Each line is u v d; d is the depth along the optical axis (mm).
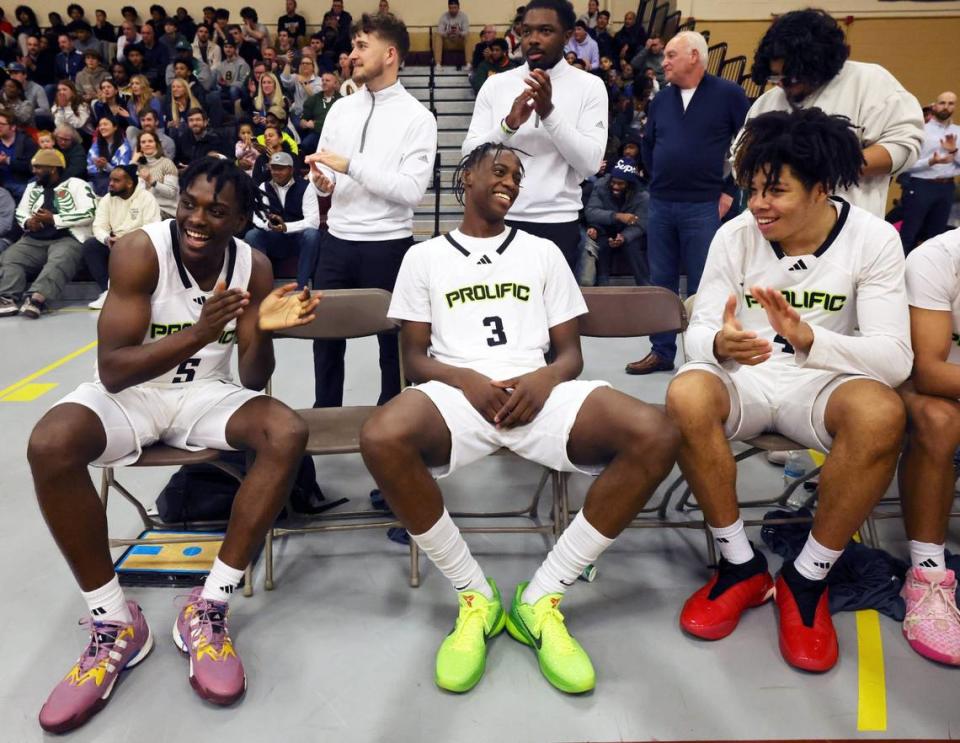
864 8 8711
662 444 1551
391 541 2229
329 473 2676
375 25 2338
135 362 1598
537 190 2508
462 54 10891
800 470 2588
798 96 2270
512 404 1696
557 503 2053
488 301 1893
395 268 2529
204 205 1631
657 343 3775
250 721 1485
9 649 1708
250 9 10336
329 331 2211
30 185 5602
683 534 2268
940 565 1767
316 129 8062
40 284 5395
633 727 1462
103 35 10352
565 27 2439
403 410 1633
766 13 8938
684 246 3482
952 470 1715
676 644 1731
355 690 1578
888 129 2207
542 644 1627
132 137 6953
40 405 3443
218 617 1620
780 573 1823
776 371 1882
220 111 8398
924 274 1767
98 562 1569
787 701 1535
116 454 1682
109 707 1524
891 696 1547
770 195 1676
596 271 5848
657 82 8586
